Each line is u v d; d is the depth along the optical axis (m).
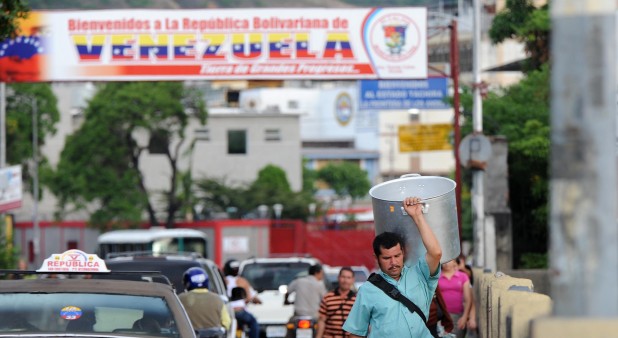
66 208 147.75
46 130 131.50
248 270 46.66
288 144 181.62
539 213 57.97
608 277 8.30
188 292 27.73
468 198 83.56
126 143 130.62
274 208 147.25
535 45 58.75
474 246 48.06
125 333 16.02
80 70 45.59
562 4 8.34
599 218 8.28
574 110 8.31
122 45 45.59
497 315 17.62
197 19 45.47
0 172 66.25
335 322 28.92
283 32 45.56
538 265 57.91
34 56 45.53
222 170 179.38
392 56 45.91
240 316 38.97
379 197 17.03
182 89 133.50
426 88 55.94
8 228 74.94
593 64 8.27
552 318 8.41
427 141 80.94
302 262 46.88
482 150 47.16
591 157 8.28
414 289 15.62
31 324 16.22
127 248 90.75
